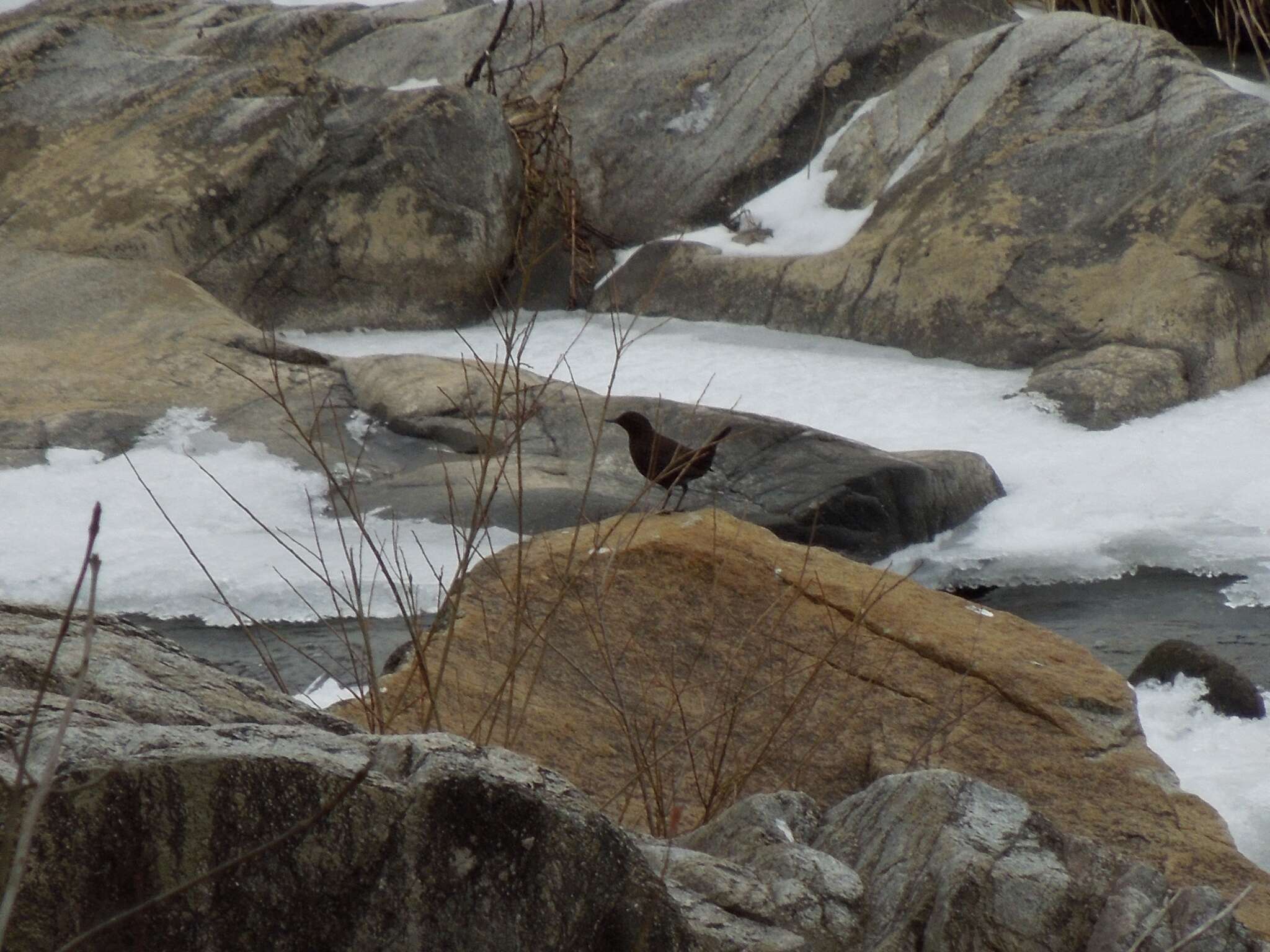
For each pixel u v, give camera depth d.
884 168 55.06
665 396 43.97
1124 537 33.44
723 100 60.12
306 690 23.19
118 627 12.37
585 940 8.03
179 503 33.16
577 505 32.56
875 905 10.98
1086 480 37.03
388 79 66.62
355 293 55.06
